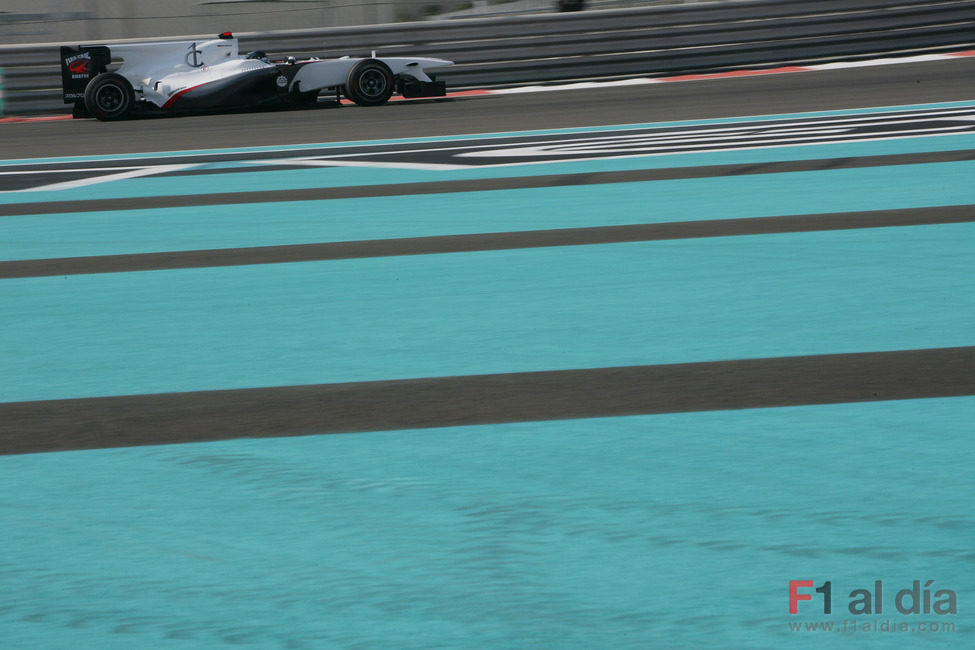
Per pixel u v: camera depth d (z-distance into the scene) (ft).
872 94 163.84
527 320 54.03
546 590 27.09
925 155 105.60
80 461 37.35
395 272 66.08
